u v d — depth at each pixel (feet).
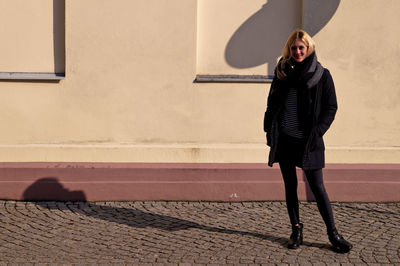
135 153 18.70
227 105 18.74
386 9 18.45
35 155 18.58
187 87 18.62
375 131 18.93
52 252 13.97
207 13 18.61
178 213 17.20
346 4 18.43
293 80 13.55
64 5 18.43
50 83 18.44
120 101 18.62
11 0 18.33
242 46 18.74
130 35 18.38
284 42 18.76
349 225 16.17
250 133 18.85
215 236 15.21
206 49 18.72
